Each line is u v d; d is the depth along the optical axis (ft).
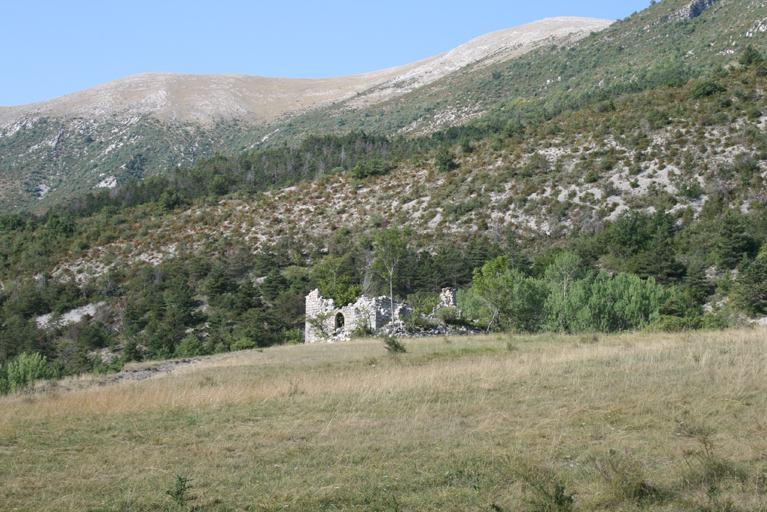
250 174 438.81
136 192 434.30
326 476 32.96
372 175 394.52
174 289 258.98
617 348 73.26
